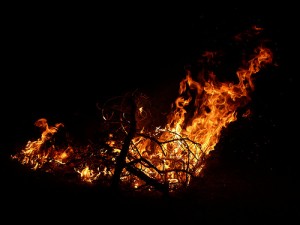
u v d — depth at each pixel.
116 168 4.11
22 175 4.52
